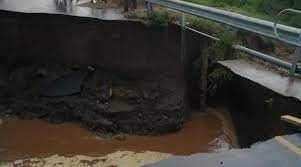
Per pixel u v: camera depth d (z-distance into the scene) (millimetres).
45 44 12828
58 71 12844
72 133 11578
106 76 12609
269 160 5410
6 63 13062
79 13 12680
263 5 15469
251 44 11430
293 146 5781
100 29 12312
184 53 11953
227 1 15789
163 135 11570
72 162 10008
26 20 12586
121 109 11766
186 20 11711
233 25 9156
